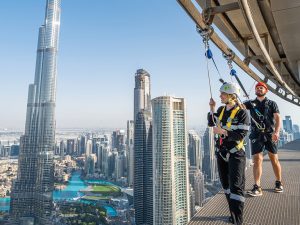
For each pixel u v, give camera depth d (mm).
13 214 141625
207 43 3838
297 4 5480
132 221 101375
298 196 5621
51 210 129375
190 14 3486
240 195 3773
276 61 9391
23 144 196250
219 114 4012
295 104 16062
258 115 5648
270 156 5922
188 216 60062
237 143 3812
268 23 6555
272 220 4316
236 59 5516
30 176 174000
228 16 5723
